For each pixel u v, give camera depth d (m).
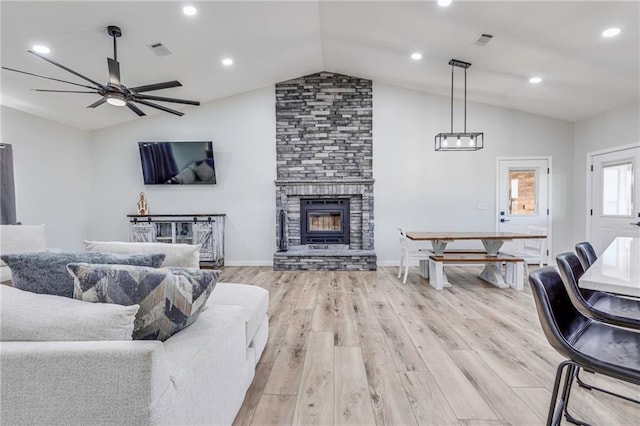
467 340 2.62
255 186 5.85
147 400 0.96
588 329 1.45
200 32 3.76
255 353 2.09
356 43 4.44
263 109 5.83
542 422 1.62
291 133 5.83
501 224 5.72
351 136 5.80
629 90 4.21
